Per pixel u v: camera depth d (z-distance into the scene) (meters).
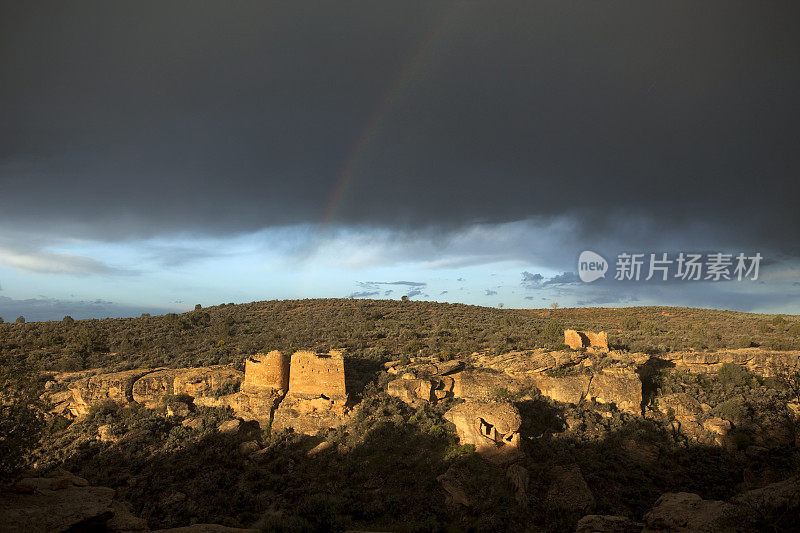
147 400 44.94
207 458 36.69
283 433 38.97
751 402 42.12
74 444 39.72
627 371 43.16
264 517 28.34
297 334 73.44
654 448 36.19
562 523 26.86
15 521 16.97
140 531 19.61
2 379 23.91
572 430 37.94
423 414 39.47
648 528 19.20
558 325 62.88
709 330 75.69
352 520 27.69
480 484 30.52
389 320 86.94
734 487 32.12
